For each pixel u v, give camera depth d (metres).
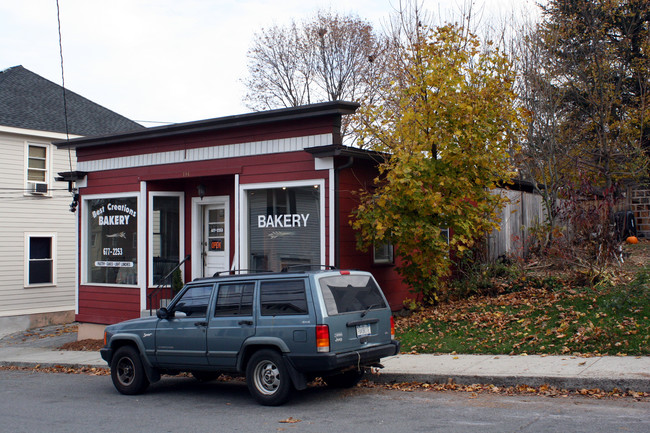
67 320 24.31
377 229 11.96
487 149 13.33
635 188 22.91
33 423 8.01
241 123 13.88
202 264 16.19
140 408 8.77
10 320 22.52
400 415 7.34
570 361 8.96
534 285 13.69
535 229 15.83
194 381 11.09
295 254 13.27
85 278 17.19
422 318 13.10
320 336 7.92
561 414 6.89
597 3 21.16
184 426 7.45
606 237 13.15
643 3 21.77
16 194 23.02
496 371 8.85
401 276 15.02
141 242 15.85
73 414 8.52
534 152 18.41
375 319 8.72
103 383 11.39
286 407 8.22
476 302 13.59
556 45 19.69
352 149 12.76
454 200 12.62
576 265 13.40
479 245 15.24
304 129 13.19
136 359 9.82
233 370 8.71
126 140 16.11
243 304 8.73
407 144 12.32
